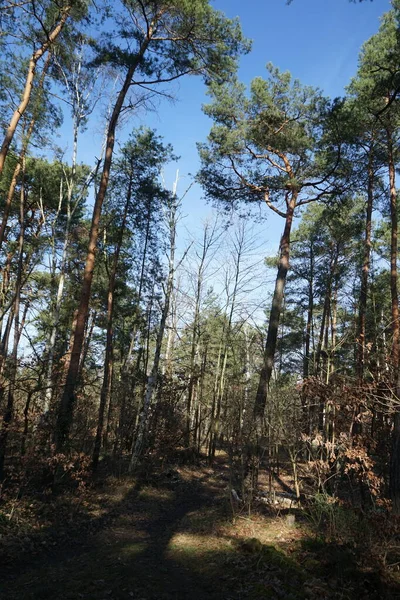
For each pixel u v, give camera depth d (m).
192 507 12.59
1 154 11.88
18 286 16.12
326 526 8.47
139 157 18.56
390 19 15.61
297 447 11.70
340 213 18.41
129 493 13.18
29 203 19.75
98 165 17.89
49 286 22.19
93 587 5.73
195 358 24.66
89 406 14.77
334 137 14.06
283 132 15.09
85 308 12.72
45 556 7.18
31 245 19.97
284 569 6.40
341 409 9.51
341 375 9.95
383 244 20.56
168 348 24.55
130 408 17.17
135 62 13.41
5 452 10.84
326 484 10.61
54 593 5.52
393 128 14.36
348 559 6.43
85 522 9.45
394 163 15.66
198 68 14.59
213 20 13.55
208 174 16.73
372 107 13.94
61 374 12.87
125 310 22.77
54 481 10.89
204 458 22.02
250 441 12.20
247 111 15.57
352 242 22.14
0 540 7.34
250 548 7.53
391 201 14.89
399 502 8.60
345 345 17.38
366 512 8.09
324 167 15.32
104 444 18.27
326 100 14.70
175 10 13.27
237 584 6.14
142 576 6.38
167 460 18.77
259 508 10.88
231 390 16.70
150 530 9.66
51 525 8.77
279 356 28.19
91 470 13.18
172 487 15.19
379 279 20.64
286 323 28.88
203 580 6.48
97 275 21.70
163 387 18.83
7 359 10.91
